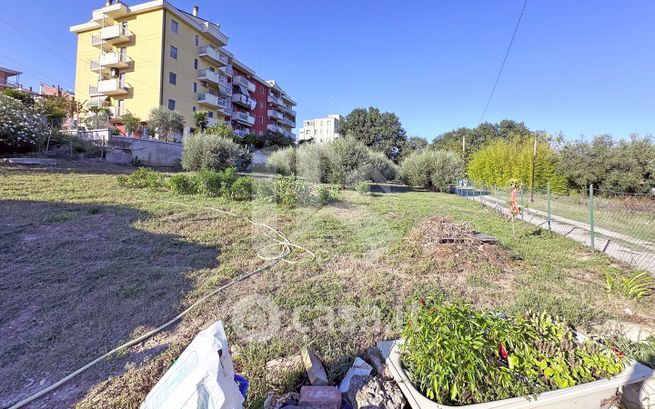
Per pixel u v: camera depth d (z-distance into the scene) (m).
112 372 2.17
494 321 1.91
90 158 13.22
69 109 19.38
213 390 1.20
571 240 6.54
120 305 3.05
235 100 33.78
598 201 8.30
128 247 4.61
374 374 2.09
